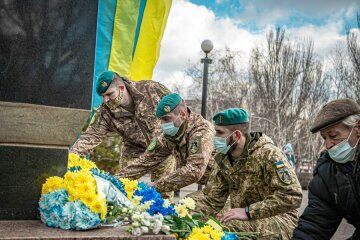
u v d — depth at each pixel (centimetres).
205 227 307
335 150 266
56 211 258
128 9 704
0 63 278
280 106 2911
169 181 407
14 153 278
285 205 369
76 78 294
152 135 496
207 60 1106
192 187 1562
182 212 322
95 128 505
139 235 258
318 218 283
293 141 2864
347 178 271
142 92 498
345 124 261
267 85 2941
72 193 262
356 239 286
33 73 284
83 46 296
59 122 288
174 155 454
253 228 383
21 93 281
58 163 287
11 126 278
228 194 416
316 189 286
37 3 285
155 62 746
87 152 497
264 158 379
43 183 283
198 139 418
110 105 493
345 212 279
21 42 282
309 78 2939
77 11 295
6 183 275
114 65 696
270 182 380
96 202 262
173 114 422
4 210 275
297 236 285
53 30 289
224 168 399
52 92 288
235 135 382
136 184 336
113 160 790
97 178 288
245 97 3022
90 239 245
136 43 734
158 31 744
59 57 291
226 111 383
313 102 2922
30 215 279
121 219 286
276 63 2955
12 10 280
